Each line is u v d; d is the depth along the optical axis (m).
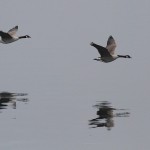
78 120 35.56
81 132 33.31
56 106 38.81
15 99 40.97
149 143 31.56
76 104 39.34
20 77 48.72
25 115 36.72
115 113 37.06
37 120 35.59
